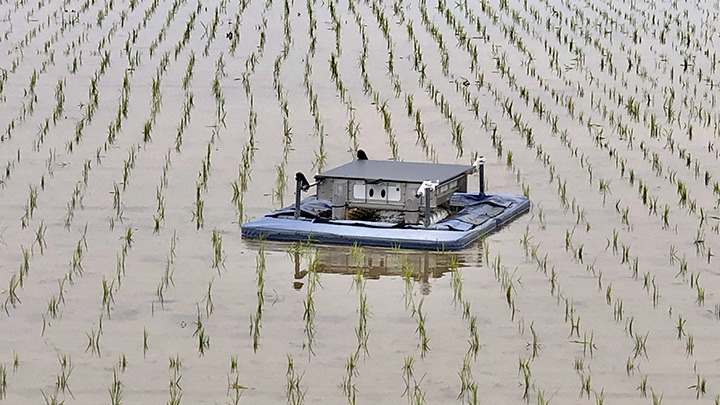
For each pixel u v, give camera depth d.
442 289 20.17
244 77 39.91
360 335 17.94
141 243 23.16
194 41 45.84
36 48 44.56
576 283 20.62
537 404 15.56
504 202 25.92
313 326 18.33
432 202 23.77
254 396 15.75
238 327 18.30
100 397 15.70
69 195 27.14
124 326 18.31
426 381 16.27
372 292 19.98
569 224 24.94
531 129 34.34
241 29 48.22
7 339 17.70
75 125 34.28
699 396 15.82
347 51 44.50
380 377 16.39
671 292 20.16
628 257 22.36
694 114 36.62
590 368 16.77
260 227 23.42
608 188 28.33
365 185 23.86
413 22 50.19
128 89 38.56
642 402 15.64
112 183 28.30
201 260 21.92
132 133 33.50
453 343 17.66
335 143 32.72
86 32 47.50
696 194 27.77
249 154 31.42
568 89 39.84
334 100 37.59
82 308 19.12
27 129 33.75
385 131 34.03
